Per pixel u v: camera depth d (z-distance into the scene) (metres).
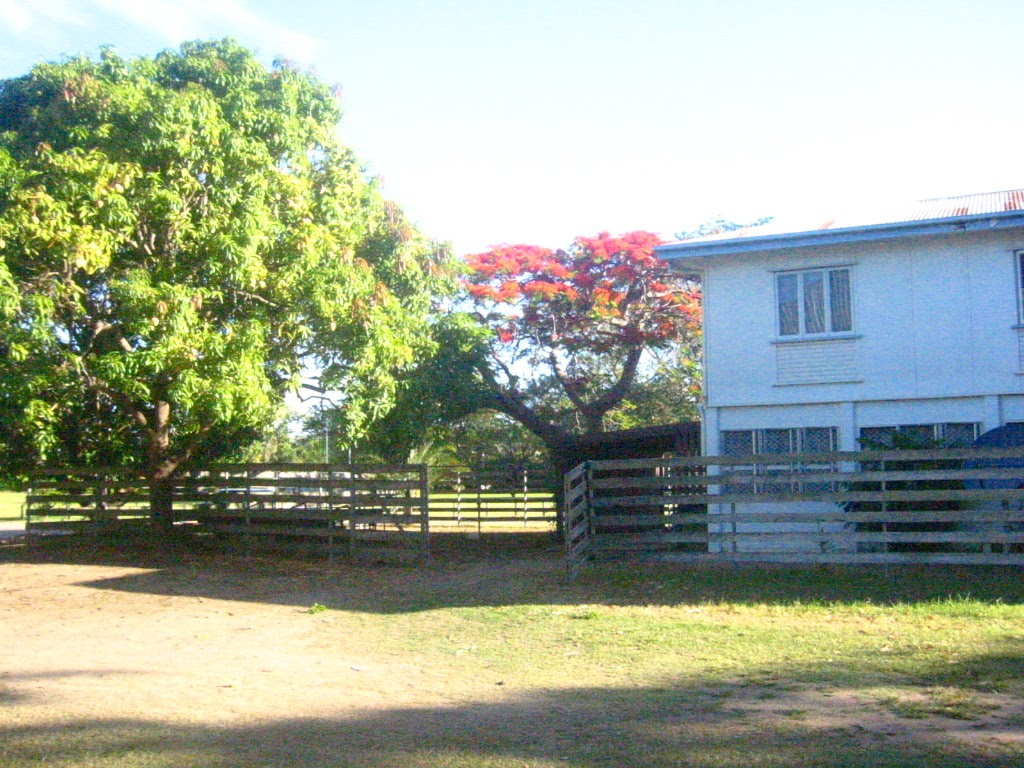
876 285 16.70
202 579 15.73
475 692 8.17
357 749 6.51
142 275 15.09
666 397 33.03
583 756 6.23
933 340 16.31
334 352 16.97
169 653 10.16
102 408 19.88
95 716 7.46
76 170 14.84
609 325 29.11
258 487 19.09
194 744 6.67
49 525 20.39
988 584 12.16
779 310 17.28
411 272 18.28
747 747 6.27
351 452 21.19
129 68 17.42
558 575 14.48
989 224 15.62
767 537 13.88
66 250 14.53
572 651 9.67
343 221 17.38
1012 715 6.77
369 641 10.66
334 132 18.38
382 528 18.92
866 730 6.53
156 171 15.84
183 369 15.17
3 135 17.42
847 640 9.48
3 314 14.52
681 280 29.03
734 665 8.72
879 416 16.55
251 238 15.38
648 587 13.06
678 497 14.23
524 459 31.41
